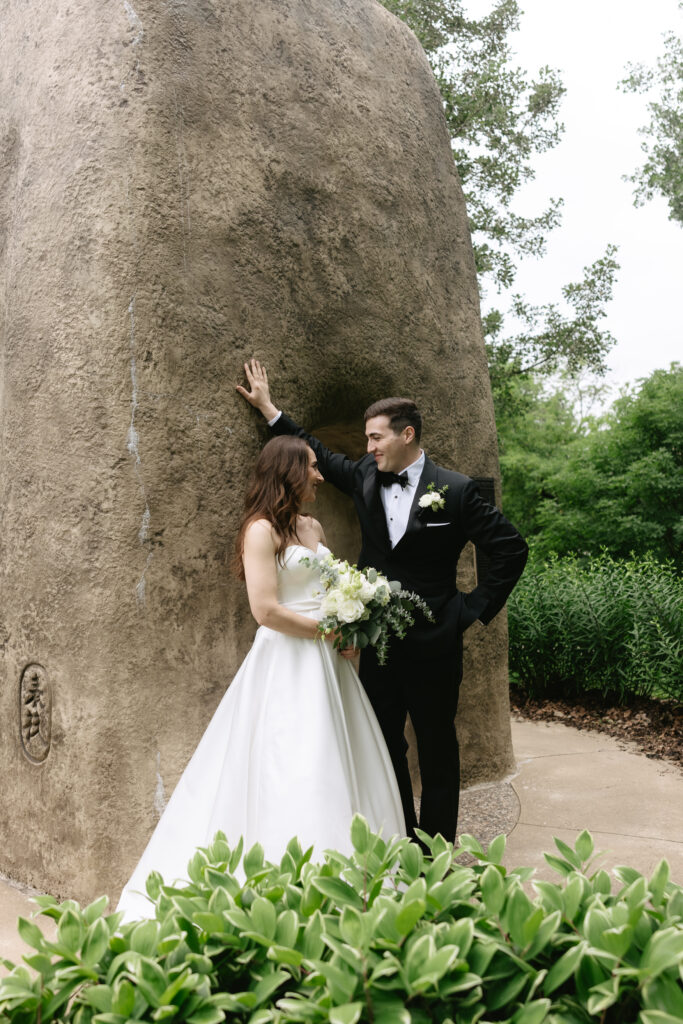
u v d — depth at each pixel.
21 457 3.09
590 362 11.85
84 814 2.89
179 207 2.99
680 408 11.47
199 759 2.79
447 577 3.10
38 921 2.86
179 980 1.29
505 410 12.27
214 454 3.08
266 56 3.40
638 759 4.85
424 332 4.12
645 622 5.86
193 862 1.73
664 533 11.20
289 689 2.67
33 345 3.04
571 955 1.33
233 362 3.15
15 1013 1.37
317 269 3.52
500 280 11.29
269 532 2.72
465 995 1.36
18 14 3.39
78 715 2.90
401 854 1.66
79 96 2.98
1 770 3.23
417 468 3.11
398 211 3.96
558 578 6.87
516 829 3.79
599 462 11.91
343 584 2.66
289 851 1.74
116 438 2.87
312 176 3.52
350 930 1.35
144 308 2.89
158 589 2.95
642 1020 1.22
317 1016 1.27
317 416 3.63
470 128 10.59
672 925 1.40
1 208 3.37
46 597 2.99
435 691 3.06
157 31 2.99
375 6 4.14
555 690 6.50
